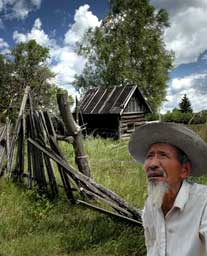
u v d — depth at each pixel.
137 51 41.09
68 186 6.48
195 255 1.58
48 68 24.48
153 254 1.75
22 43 30.91
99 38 41.00
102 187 6.14
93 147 13.22
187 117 25.92
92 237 5.07
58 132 8.02
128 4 41.28
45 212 5.91
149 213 1.79
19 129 7.33
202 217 1.59
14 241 4.89
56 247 4.82
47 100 22.23
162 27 41.91
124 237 5.03
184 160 1.73
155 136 1.74
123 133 25.92
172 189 1.68
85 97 28.56
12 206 5.95
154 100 40.38
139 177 7.83
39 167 6.98
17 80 23.31
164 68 41.91
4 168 7.35
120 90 27.06
